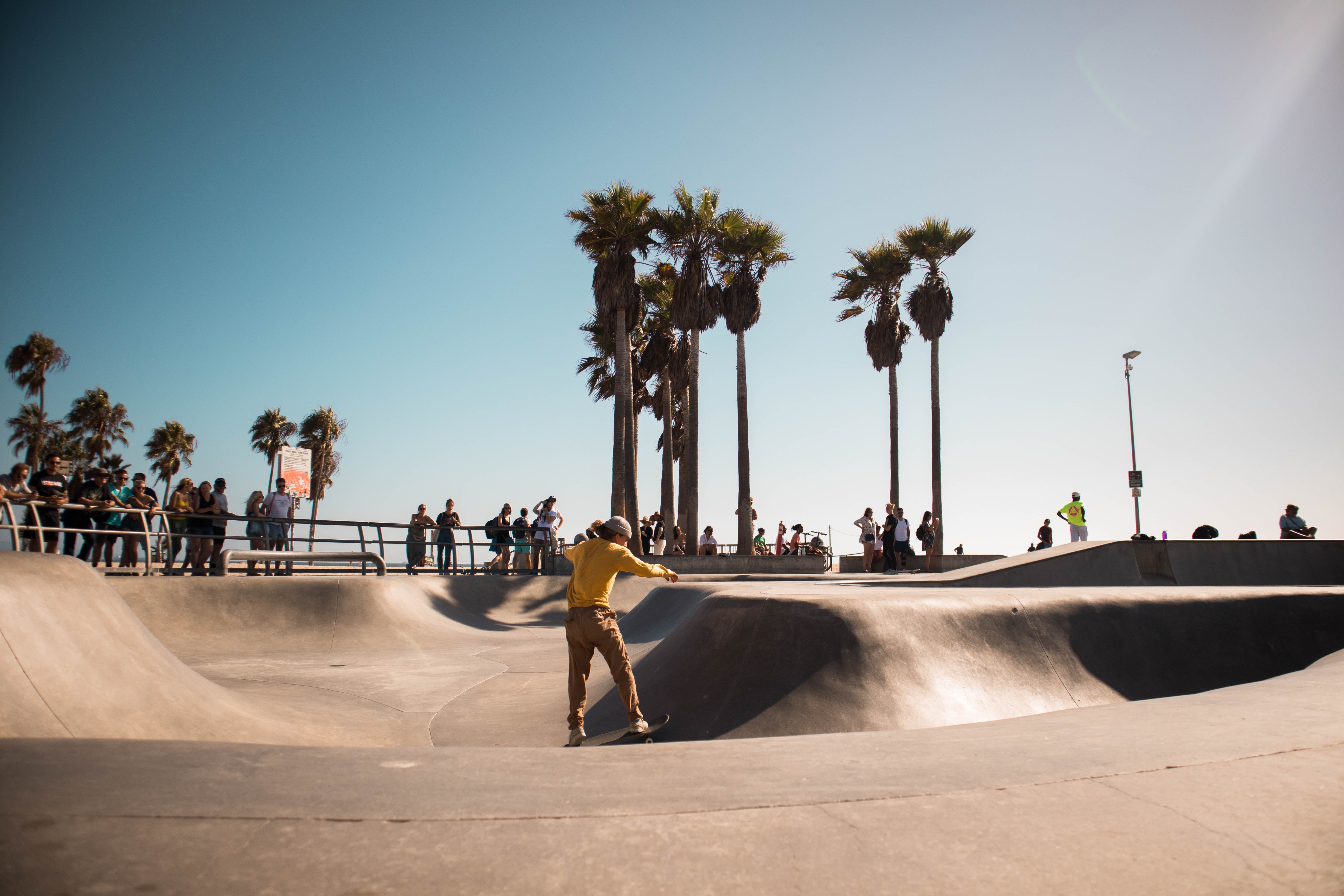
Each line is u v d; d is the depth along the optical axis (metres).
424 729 6.11
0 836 1.63
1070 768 2.46
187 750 2.41
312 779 2.19
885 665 5.73
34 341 40.78
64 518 9.62
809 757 2.68
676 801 2.12
